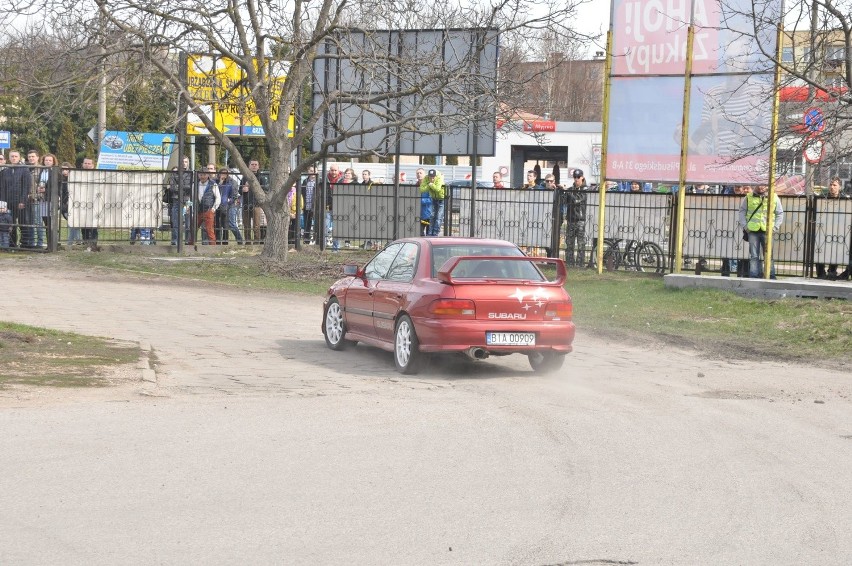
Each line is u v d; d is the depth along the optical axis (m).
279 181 24.58
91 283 21.08
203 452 7.81
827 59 17.12
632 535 6.11
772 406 10.41
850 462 8.05
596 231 24.75
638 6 21.78
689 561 5.68
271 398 10.20
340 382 11.44
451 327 11.64
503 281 11.93
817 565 5.67
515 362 13.45
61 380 10.55
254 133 34.97
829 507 6.79
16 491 6.65
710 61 21.12
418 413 9.59
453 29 24.17
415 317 11.92
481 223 26.19
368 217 28.11
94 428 8.47
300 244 28.09
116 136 42.94
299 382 11.34
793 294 18.95
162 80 23.98
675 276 20.38
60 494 6.61
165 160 43.69
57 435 8.18
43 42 23.50
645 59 21.84
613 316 17.77
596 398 10.70
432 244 12.59
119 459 7.51
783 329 16.36
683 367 13.22
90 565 5.36
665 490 7.12
